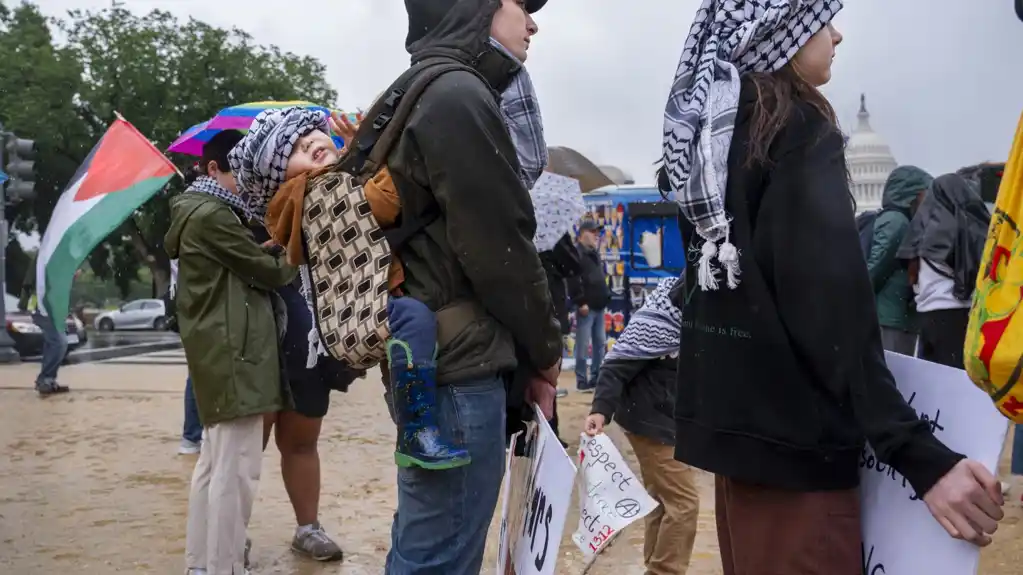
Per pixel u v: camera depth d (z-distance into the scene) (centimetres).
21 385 1164
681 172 197
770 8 197
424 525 227
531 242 224
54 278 523
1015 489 571
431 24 244
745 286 191
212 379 348
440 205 218
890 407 177
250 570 421
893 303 637
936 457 170
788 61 198
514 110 253
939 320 566
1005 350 139
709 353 202
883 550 188
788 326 185
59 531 489
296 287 411
